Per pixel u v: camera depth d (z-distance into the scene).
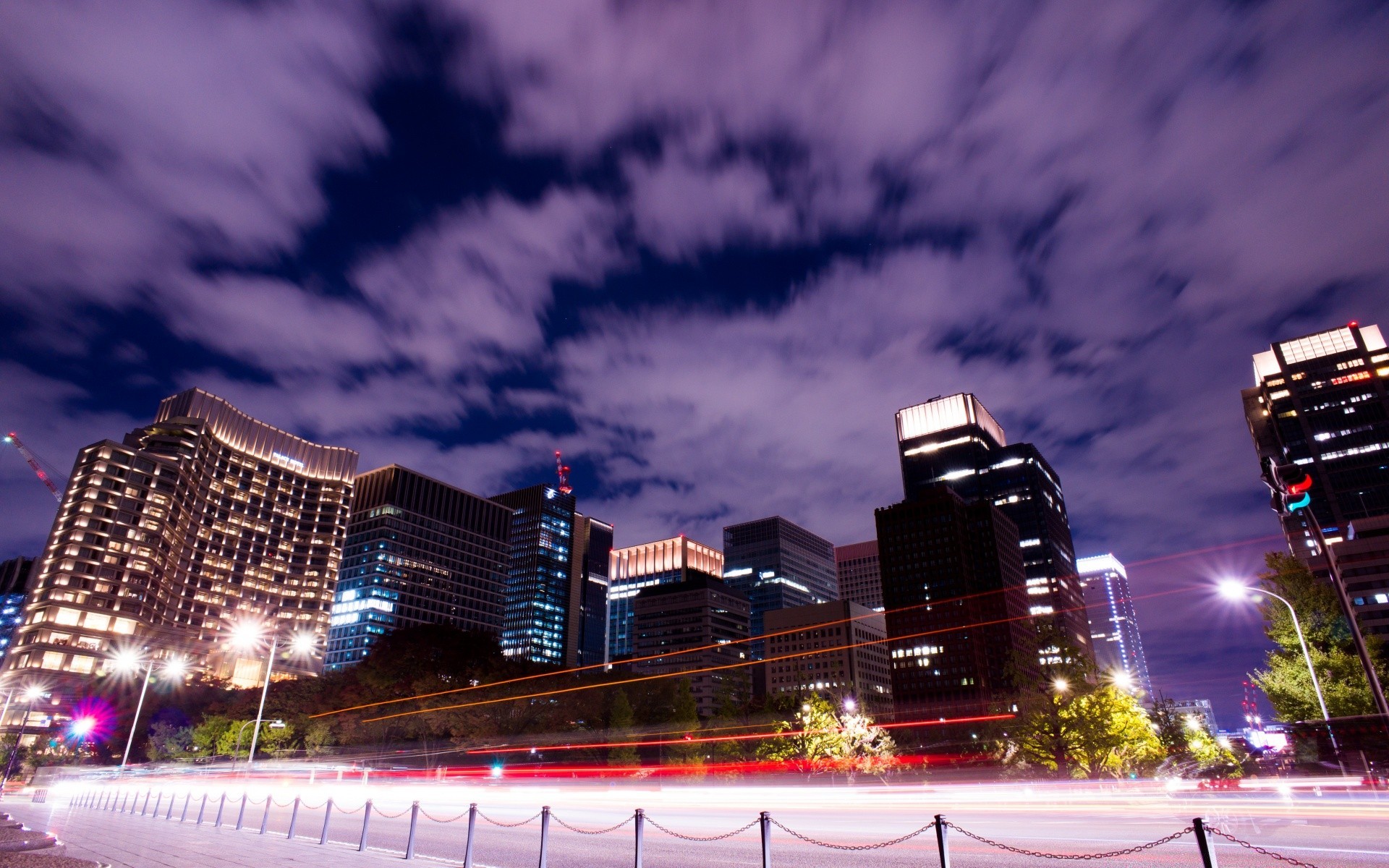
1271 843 17.66
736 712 107.00
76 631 145.38
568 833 24.11
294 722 89.56
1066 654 46.91
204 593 193.00
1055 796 39.53
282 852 18.17
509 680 92.50
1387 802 27.06
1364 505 151.12
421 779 78.31
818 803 40.75
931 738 191.50
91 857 17.02
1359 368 162.38
